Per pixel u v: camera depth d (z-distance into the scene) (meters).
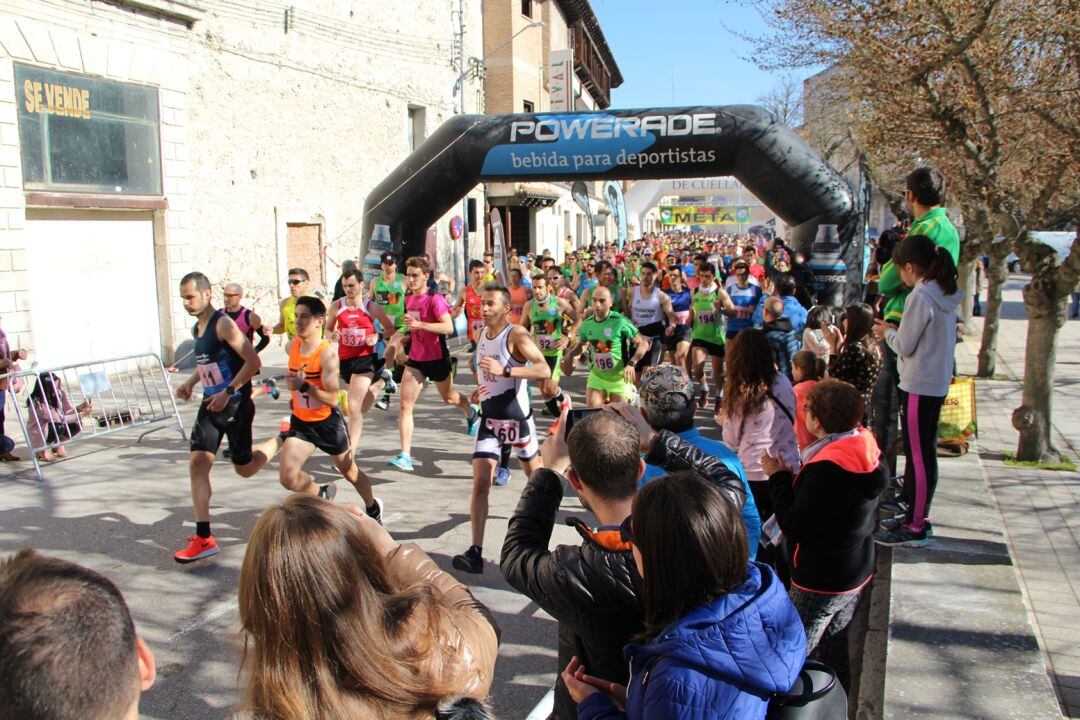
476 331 10.72
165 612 4.64
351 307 7.99
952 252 5.42
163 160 12.65
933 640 3.76
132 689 1.27
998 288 12.13
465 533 5.93
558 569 2.26
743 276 10.04
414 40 19.30
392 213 11.05
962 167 8.93
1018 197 10.34
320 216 16.50
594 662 2.32
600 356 7.84
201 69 13.38
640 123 10.20
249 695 1.56
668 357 11.20
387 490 6.99
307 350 5.46
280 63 15.14
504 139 10.53
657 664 1.88
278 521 1.59
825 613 3.36
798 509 3.29
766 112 10.18
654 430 3.30
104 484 7.08
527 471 5.72
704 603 1.91
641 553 1.99
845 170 14.81
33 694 1.15
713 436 8.76
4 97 10.16
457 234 22.27
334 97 16.72
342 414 5.68
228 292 8.59
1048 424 7.62
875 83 8.03
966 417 6.94
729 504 1.98
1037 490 6.79
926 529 4.99
